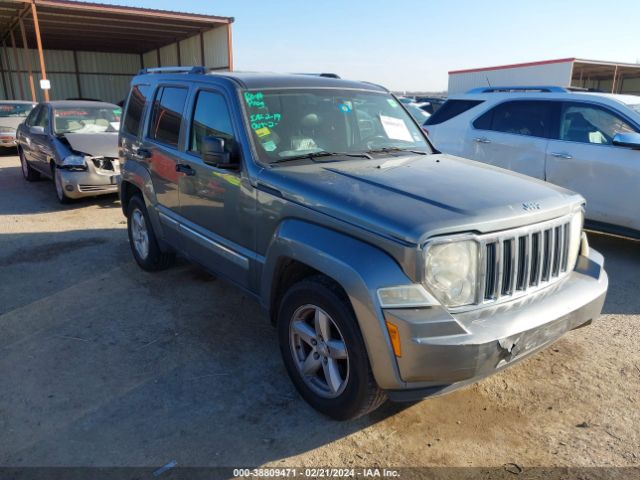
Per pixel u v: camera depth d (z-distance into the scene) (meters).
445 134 7.86
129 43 31.42
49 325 4.41
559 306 2.90
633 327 4.32
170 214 4.71
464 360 2.53
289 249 3.09
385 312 2.56
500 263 2.75
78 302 4.88
